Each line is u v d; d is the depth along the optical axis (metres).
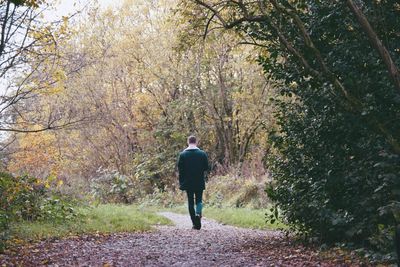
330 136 8.58
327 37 8.81
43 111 13.10
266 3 9.67
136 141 34.47
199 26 11.37
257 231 12.88
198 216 13.13
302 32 7.92
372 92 7.93
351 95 7.71
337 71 8.31
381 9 8.07
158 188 30.97
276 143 9.55
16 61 11.20
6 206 10.62
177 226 14.66
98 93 29.91
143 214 16.33
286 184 9.42
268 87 27.42
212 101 31.55
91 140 32.16
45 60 11.70
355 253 7.50
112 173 29.28
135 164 33.06
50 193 14.05
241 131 30.94
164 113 34.19
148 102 34.09
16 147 15.22
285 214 9.54
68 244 9.18
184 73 31.23
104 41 30.66
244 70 29.44
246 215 16.69
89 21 28.94
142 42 32.38
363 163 8.06
